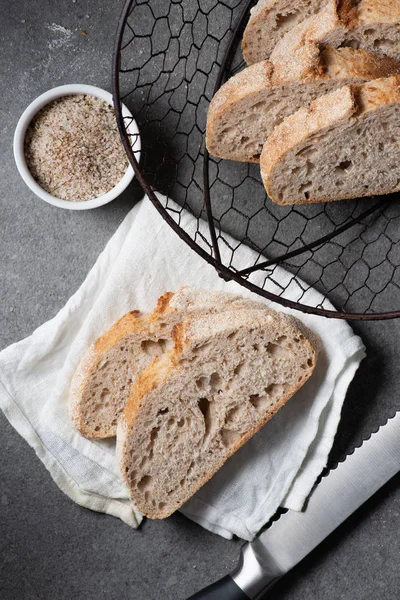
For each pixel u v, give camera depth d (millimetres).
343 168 784
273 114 771
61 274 876
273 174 768
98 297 855
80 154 839
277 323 792
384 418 858
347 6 733
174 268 853
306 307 773
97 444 850
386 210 854
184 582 869
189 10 864
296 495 847
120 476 827
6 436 874
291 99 760
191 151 867
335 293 861
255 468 854
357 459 836
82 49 873
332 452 863
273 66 750
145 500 833
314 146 750
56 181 844
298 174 773
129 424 803
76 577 872
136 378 813
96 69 873
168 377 794
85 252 875
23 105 875
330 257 861
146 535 871
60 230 875
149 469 824
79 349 843
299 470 851
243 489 855
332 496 841
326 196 800
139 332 809
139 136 834
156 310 814
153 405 800
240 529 853
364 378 861
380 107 726
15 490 875
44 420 849
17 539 875
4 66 875
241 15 836
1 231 876
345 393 837
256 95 754
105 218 874
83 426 833
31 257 876
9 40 874
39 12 872
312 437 841
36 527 874
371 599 856
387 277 856
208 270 855
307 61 737
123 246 853
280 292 853
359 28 737
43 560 873
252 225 864
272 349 812
